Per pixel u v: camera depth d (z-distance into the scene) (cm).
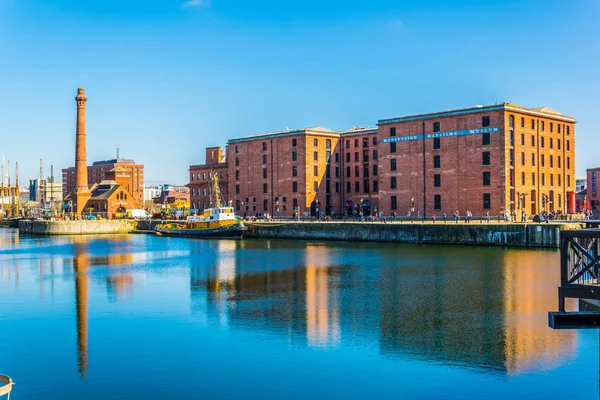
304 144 13900
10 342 3164
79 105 16975
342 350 2917
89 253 8838
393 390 2380
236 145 15475
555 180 11394
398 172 11631
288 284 5066
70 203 17850
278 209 14400
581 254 2414
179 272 6116
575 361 2686
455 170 10794
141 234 14700
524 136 10662
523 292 4434
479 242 8350
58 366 2738
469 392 2344
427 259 6762
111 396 2364
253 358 2812
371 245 9050
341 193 14675
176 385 2470
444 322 3466
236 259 7438
